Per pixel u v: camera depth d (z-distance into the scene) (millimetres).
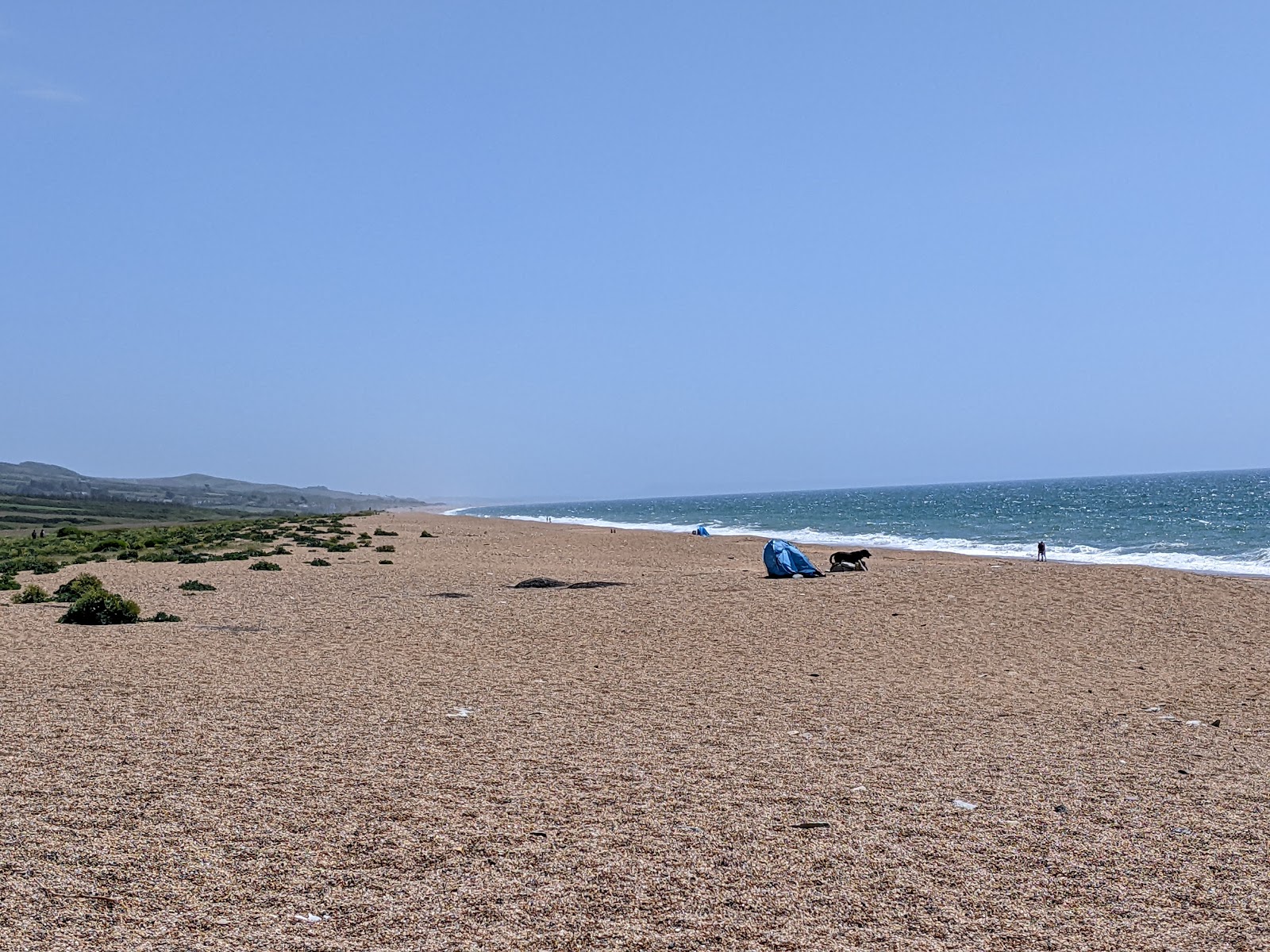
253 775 8039
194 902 5656
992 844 6762
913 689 12203
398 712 10469
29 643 14539
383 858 6344
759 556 38000
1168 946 5332
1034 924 5570
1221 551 42500
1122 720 10641
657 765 8594
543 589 23188
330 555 36031
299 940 5230
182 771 8094
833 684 12422
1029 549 46156
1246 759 9008
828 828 7027
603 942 5281
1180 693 12109
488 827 6949
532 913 5605
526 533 57719
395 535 51281
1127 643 15727
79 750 8641
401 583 24875
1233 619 17812
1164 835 6953
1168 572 24172
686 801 7582
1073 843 6801
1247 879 6203
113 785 7645
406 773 8211
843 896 5895
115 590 22656
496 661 13773
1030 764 8789
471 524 71438
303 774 8102
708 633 16328
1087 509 91938
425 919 5504
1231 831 7031
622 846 6621
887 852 6594
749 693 11812
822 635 16156
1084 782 8227
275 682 11891
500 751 8961
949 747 9352
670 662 13805
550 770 8391
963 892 5984
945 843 6766
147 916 5465
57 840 6477
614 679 12562
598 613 18453
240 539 45938
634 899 5816
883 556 38094
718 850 6590
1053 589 21266
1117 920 5629
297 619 17844
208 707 10453
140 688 11336
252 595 21953
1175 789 8070
